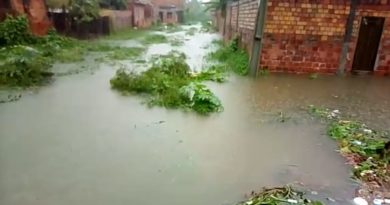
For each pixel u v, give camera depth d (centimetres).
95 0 1869
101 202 323
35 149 425
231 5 1606
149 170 384
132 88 712
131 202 325
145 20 3378
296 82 855
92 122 525
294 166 405
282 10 913
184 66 890
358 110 641
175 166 395
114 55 1237
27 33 1278
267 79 876
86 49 1390
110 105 614
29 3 1369
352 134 507
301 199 331
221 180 369
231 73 934
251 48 958
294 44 941
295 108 636
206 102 607
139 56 1241
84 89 725
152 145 449
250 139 479
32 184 348
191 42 1888
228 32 1692
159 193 341
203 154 428
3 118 529
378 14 927
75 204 319
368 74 980
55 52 1203
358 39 961
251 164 407
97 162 398
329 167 405
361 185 367
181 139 471
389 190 359
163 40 1952
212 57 1221
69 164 391
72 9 1698
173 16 4706
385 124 566
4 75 749
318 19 922
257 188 356
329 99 710
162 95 668
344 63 957
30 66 812
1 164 385
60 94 679
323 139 489
